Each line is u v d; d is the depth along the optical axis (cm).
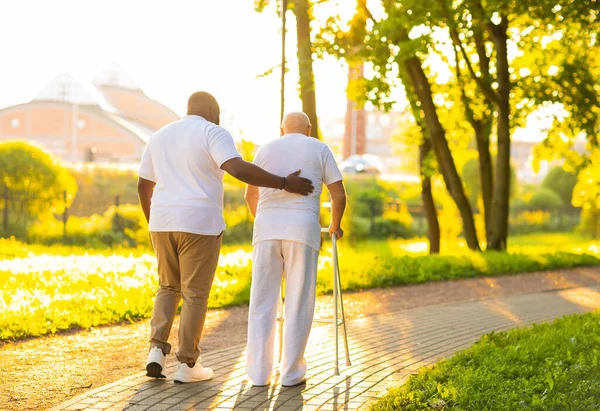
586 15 1786
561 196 4731
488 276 1559
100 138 7125
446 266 1568
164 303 586
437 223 2205
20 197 2542
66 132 7062
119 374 625
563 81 2119
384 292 1246
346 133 5950
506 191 2056
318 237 593
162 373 588
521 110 2191
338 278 618
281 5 1609
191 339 574
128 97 8912
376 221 3291
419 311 1023
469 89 2262
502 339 730
